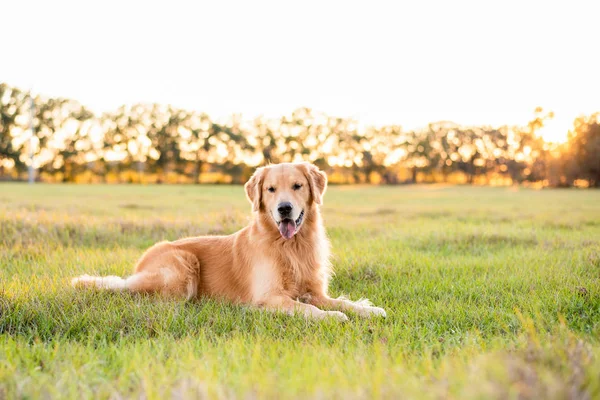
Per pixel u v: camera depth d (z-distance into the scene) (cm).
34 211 1509
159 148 7556
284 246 572
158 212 1702
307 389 250
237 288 588
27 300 493
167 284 572
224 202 2459
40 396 276
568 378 245
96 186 5588
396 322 450
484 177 8625
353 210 1989
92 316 460
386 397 234
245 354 354
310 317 480
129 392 288
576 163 7331
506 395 213
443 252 873
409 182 8481
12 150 7069
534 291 546
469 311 486
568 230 1185
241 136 7600
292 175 579
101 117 7375
